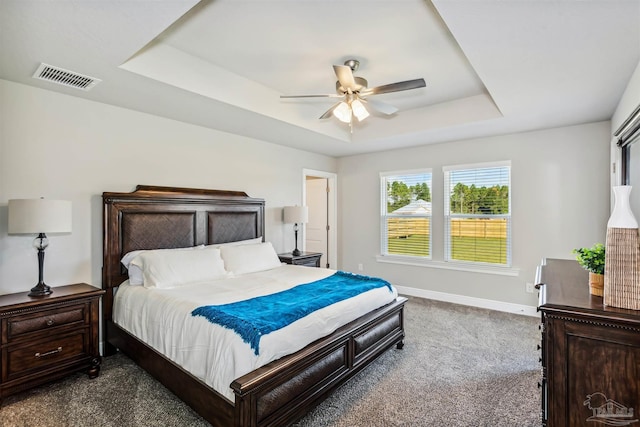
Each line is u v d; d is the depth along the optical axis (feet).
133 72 7.94
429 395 7.68
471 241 15.15
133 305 8.79
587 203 12.44
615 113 10.73
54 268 9.14
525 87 8.85
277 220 16.02
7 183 8.39
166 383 7.31
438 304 15.28
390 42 8.29
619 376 4.50
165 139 11.66
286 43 8.36
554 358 4.91
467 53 6.98
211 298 8.14
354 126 15.61
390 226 17.81
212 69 9.68
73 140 9.51
